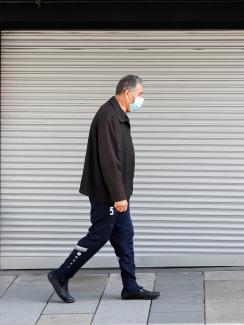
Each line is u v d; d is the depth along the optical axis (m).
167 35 6.73
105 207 5.58
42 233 6.89
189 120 6.76
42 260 6.89
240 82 6.71
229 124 6.74
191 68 6.73
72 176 6.85
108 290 6.18
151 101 6.77
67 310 5.63
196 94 6.74
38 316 5.50
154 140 6.79
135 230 6.84
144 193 6.82
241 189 6.78
